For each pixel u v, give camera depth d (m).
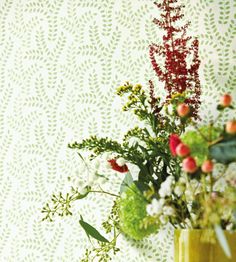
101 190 1.89
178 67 1.69
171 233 1.81
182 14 1.82
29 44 2.16
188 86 1.71
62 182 2.00
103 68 2.02
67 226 1.96
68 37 2.10
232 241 1.44
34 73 2.13
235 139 1.38
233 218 1.53
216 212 1.34
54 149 2.04
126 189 1.69
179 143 1.42
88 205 1.94
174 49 1.75
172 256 1.80
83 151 1.99
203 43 1.88
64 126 2.04
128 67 1.98
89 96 2.02
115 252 1.87
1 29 2.22
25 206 2.05
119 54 2.00
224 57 1.85
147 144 1.69
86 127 2.01
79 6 2.10
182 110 1.43
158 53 1.94
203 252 1.47
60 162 2.02
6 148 2.12
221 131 1.44
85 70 2.05
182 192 1.51
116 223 1.77
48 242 1.98
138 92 1.69
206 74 1.86
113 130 1.96
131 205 1.57
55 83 2.09
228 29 1.86
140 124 1.91
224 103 1.40
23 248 2.02
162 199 1.46
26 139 2.10
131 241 1.86
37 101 2.11
